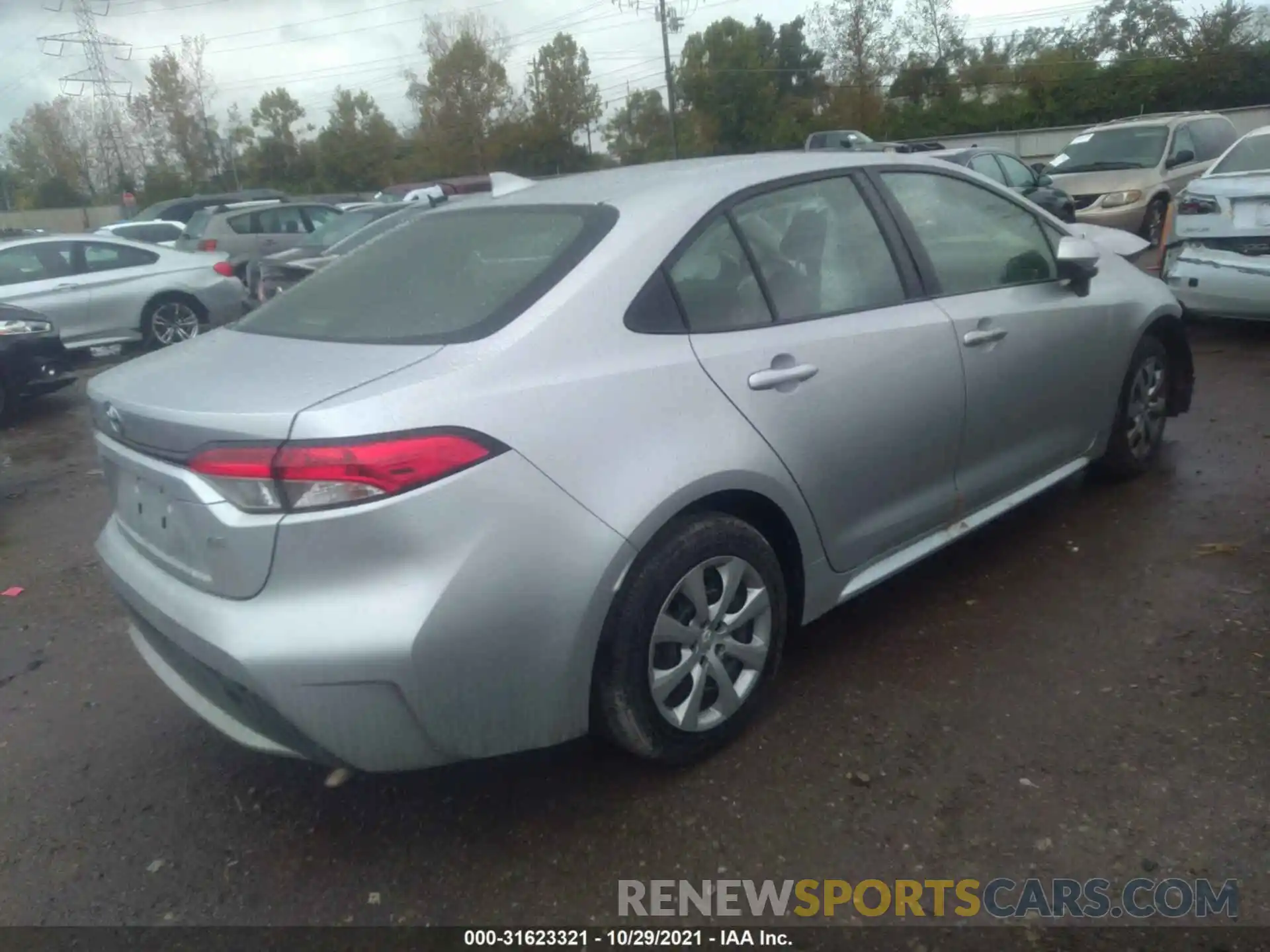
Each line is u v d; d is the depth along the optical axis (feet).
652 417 9.45
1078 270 14.25
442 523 8.22
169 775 11.07
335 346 9.57
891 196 12.60
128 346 41.32
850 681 11.66
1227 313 24.77
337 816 10.16
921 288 12.38
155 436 8.99
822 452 10.86
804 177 11.80
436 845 9.63
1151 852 8.80
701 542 9.70
